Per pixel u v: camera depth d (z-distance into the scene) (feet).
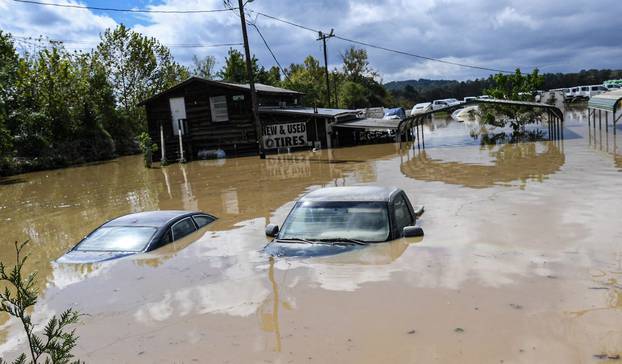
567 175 45.03
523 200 35.04
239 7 87.61
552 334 14.01
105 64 169.37
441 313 15.70
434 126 146.61
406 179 50.47
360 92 228.63
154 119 108.78
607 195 34.99
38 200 56.65
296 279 19.20
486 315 15.42
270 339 14.61
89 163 122.62
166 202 47.16
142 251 24.39
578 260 20.71
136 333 15.64
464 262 20.65
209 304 17.48
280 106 115.85
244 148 103.81
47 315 17.65
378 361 13.07
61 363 9.62
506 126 120.47
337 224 23.50
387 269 19.81
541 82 97.50
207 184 58.80
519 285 17.89
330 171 62.80
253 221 33.22
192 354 14.06
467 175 50.08
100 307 17.97
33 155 113.80
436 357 13.09
